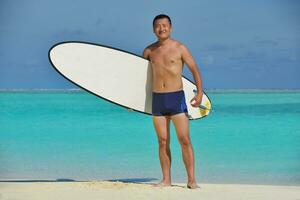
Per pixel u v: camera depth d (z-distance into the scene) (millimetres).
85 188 7199
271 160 12164
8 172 10531
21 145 14492
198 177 9969
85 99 34094
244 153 13234
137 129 17969
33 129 18078
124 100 7754
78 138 15883
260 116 22000
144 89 7664
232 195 6930
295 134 16797
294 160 12141
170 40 7285
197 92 7344
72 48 7785
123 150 13734
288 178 9859
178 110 7180
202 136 16500
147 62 7562
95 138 15922
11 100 33188
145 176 10203
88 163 11781
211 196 6781
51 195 6707
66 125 19125
